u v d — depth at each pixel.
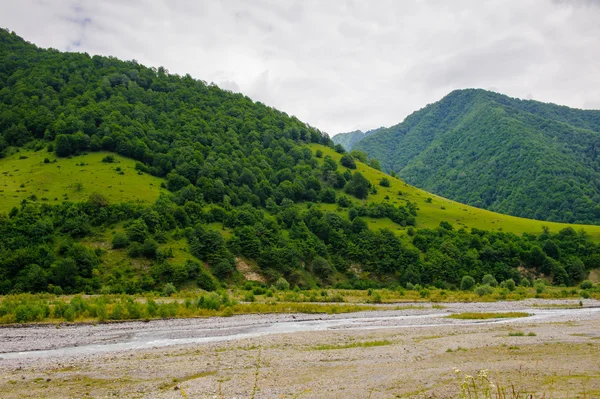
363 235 120.19
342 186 175.00
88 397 18.75
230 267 91.44
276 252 101.88
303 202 155.12
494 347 30.20
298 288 90.81
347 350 29.64
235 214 118.88
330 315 51.94
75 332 37.19
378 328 41.62
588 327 40.66
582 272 113.19
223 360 26.31
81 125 148.62
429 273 108.50
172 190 129.25
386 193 178.25
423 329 40.53
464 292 91.69
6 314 42.47
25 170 126.12
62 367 24.64
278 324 44.19
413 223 142.88
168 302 61.16
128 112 167.62
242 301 65.31
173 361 26.09
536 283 101.50
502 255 117.12
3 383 21.11
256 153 175.88
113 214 96.00
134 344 32.75
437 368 23.83
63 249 81.06
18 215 88.88
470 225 146.75
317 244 111.88
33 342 32.81
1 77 181.75
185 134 167.25
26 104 163.12
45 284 71.81
